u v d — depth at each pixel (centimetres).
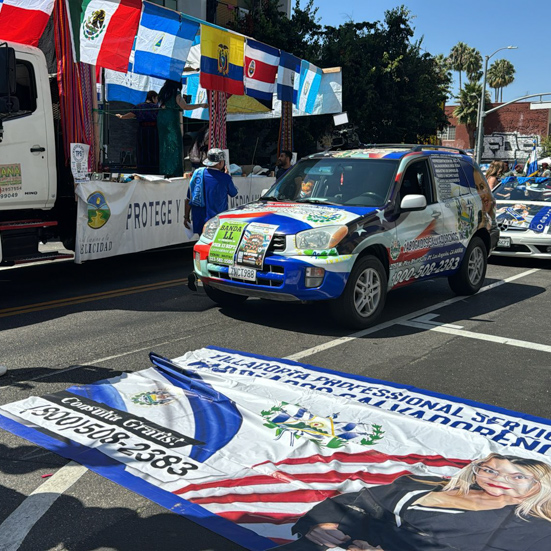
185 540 275
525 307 746
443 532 276
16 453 353
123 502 305
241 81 1073
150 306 723
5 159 695
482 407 430
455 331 635
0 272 937
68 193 786
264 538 274
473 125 6969
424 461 346
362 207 645
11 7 707
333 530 279
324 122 2130
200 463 341
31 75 720
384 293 648
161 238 934
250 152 1998
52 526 287
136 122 1141
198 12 1984
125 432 379
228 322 656
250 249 604
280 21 2058
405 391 459
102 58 809
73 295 778
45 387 458
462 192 776
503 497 307
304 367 510
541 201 1125
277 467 336
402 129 2470
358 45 2347
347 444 365
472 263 798
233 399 430
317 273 580
